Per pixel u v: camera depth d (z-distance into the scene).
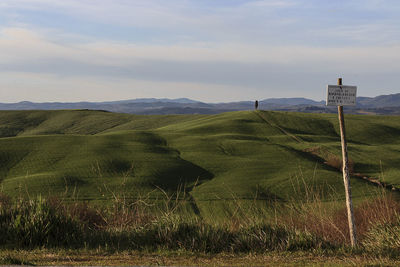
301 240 8.16
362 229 9.66
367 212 10.24
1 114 152.62
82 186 45.66
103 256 7.17
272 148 69.00
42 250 7.48
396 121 113.69
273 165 57.09
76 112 158.12
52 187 44.78
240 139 79.00
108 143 70.12
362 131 98.38
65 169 53.94
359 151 69.62
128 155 61.72
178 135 82.00
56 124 141.38
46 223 8.38
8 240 8.06
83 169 53.78
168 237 8.27
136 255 7.30
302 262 6.93
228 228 8.95
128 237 8.55
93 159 58.44
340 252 7.68
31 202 9.27
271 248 7.93
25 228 8.12
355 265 6.53
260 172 53.34
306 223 9.58
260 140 79.69
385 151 70.06
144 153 63.47
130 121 142.75
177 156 63.78
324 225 9.57
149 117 149.88
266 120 106.31
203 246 7.83
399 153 69.31
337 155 65.19
